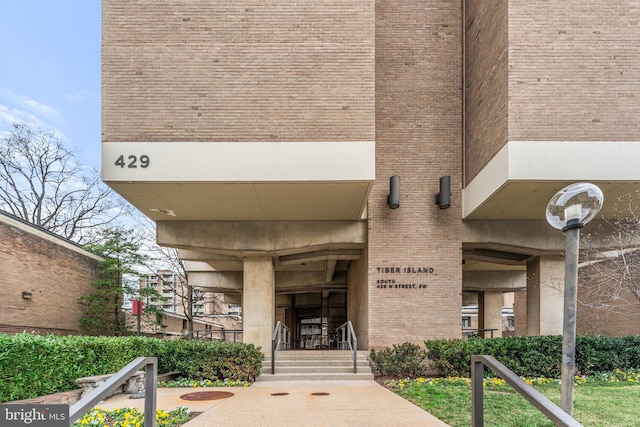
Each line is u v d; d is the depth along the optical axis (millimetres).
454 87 13195
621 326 17484
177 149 9727
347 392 8289
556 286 13984
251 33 10000
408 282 12648
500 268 21844
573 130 9586
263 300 14266
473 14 12328
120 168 9609
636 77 9688
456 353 10188
